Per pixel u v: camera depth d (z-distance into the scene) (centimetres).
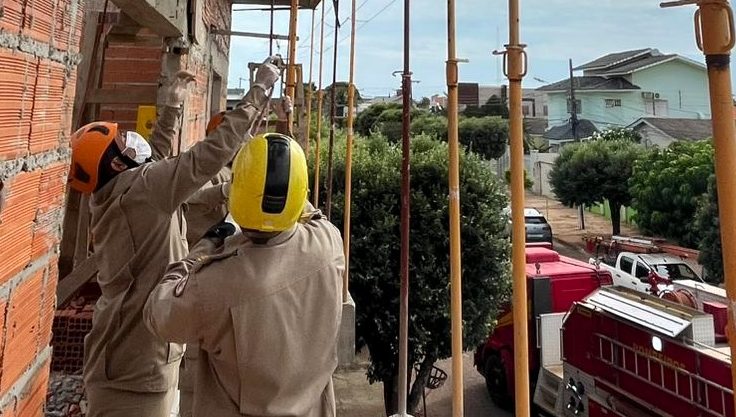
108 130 215
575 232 1939
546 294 682
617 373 531
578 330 592
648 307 513
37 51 128
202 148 203
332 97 520
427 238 574
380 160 629
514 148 179
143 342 219
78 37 158
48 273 144
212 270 149
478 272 589
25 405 131
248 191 148
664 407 477
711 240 1110
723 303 538
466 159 611
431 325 579
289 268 154
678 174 1402
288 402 151
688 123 2538
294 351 152
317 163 530
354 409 684
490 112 3039
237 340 146
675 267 994
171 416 252
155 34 423
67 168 154
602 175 1816
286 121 276
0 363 116
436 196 588
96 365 218
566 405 602
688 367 454
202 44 490
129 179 210
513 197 179
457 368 233
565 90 3281
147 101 415
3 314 116
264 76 214
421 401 685
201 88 495
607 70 3284
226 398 151
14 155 117
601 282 703
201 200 268
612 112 3059
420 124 2033
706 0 110
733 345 107
